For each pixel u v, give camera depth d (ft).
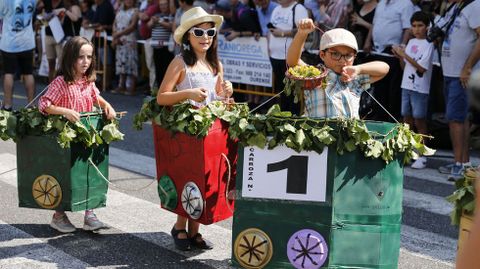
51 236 20.22
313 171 15.08
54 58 53.21
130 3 48.93
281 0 36.24
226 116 16.97
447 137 33.47
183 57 18.40
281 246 15.48
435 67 33.99
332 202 15.02
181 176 17.89
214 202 17.66
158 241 19.99
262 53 39.37
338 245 15.24
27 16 39.32
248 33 39.88
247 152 15.48
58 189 19.58
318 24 36.04
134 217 22.18
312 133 14.84
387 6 33.86
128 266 18.02
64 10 51.72
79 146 19.44
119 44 49.47
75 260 18.40
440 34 28.76
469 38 27.50
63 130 18.93
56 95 19.19
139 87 52.29
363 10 35.58
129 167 29.09
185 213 18.02
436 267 18.54
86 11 52.85
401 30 33.65
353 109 16.42
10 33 39.17
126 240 20.03
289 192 15.26
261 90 40.14
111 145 33.32
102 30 51.52
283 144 15.15
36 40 57.82
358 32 35.65
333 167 14.94
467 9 27.27
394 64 33.81
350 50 16.26
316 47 36.04
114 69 52.80
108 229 20.97
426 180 28.02
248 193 15.55
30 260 18.31
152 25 46.06
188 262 18.39
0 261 18.20
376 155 14.83
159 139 18.33
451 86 28.07
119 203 23.70
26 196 20.08
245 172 15.53
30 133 19.57
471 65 27.02
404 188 26.71
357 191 15.10
